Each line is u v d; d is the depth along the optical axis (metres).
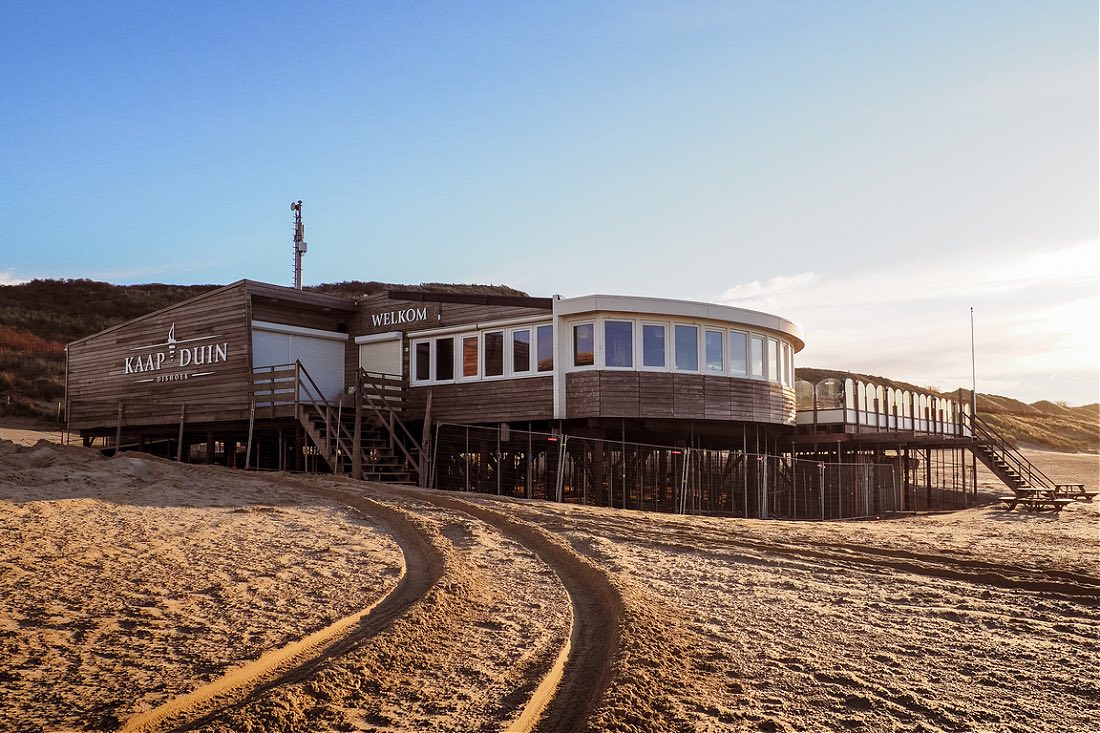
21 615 6.95
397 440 21.27
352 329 26.09
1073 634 7.98
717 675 6.33
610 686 5.81
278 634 6.84
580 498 22.64
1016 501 27.94
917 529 18.48
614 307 21.02
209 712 5.18
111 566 8.91
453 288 91.25
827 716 5.54
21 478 15.29
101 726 4.84
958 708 5.78
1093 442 75.56
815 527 17.53
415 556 10.90
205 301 24.56
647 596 9.02
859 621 8.33
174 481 17.02
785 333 24.44
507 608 8.24
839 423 25.95
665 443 25.95
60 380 47.81
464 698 5.59
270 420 23.62
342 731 4.95
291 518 13.27
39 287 70.56
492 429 20.69
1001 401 92.06
